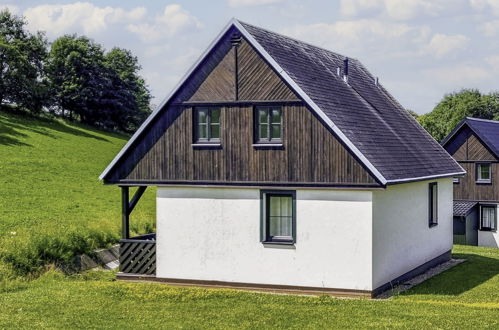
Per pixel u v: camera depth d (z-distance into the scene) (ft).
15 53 241.14
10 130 195.11
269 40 75.82
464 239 154.61
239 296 67.31
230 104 72.23
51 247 81.05
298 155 69.36
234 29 71.97
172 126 74.64
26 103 239.71
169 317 59.41
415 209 80.74
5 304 63.82
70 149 191.72
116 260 90.17
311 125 68.90
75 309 62.13
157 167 75.15
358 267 67.36
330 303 64.03
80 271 81.92
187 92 73.87
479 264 92.68
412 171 75.10
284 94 69.97
